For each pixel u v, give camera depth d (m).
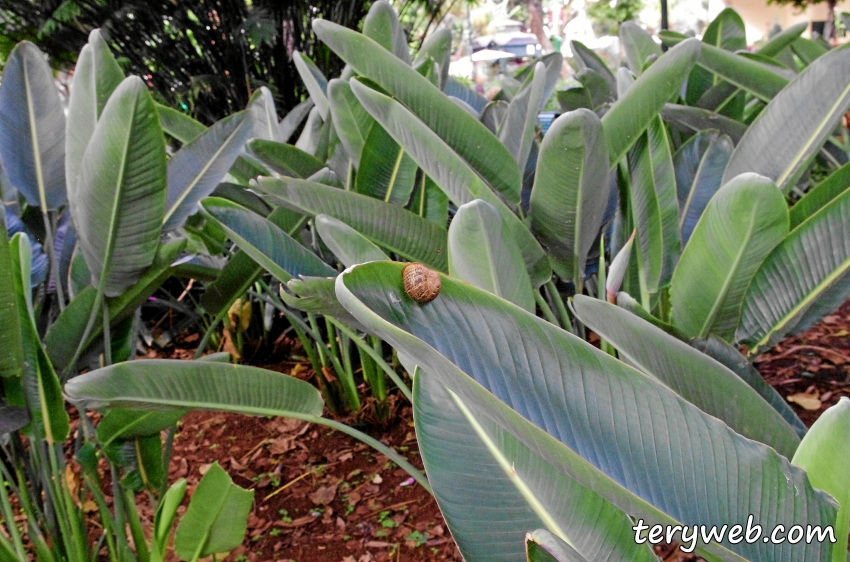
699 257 1.30
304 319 2.49
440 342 0.88
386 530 1.66
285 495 1.82
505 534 1.04
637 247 1.56
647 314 1.36
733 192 1.20
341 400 2.10
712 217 1.25
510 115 1.82
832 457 0.92
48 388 1.28
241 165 2.04
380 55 1.50
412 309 0.88
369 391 2.15
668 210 1.53
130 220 1.32
